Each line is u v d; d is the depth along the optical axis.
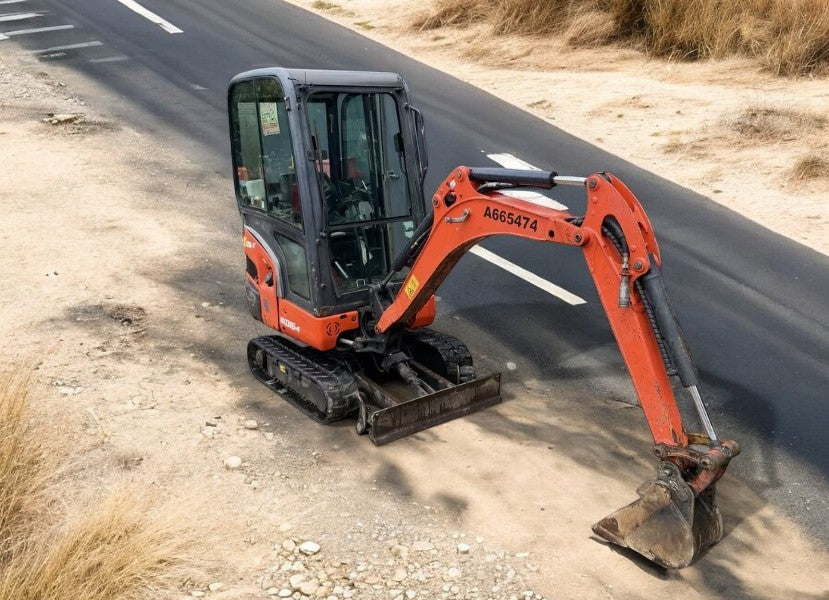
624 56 17.86
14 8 20.53
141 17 19.94
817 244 10.77
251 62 17.25
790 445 7.12
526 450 6.88
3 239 10.43
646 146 13.80
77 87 15.88
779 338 8.77
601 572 5.55
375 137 7.11
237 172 7.84
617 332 5.45
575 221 5.64
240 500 6.12
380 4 21.94
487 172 6.07
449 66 17.84
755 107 14.58
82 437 6.73
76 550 5.16
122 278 9.62
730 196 12.11
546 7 19.14
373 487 6.34
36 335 8.34
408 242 6.80
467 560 5.61
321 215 6.79
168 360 8.06
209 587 5.27
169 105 15.23
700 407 5.28
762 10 17.38
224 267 10.08
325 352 7.63
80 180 12.25
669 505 5.38
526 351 8.55
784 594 5.47
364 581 5.39
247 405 7.41
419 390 7.14
